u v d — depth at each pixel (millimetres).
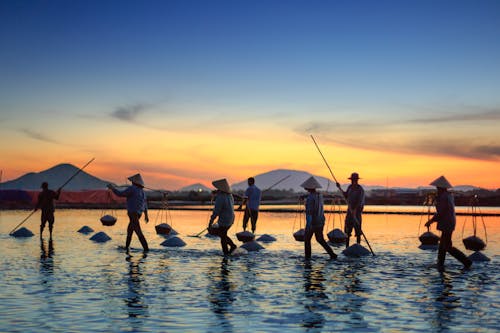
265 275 10430
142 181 14820
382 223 28828
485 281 9820
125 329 6398
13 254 13586
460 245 16750
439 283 9578
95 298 8148
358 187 15672
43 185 18328
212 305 7707
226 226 13805
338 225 28125
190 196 86938
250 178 19969
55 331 6301
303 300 8078
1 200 49500
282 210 44594
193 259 12828
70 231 21500
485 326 6582
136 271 10844
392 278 10141
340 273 10727
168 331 6324
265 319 6902
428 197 13508
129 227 14812
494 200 69688
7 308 7457
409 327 6523
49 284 9305
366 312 7305
